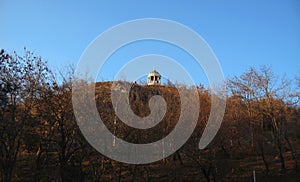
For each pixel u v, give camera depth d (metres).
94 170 29.91
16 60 26.17
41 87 27.22
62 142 27.12
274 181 34.53
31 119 26.33
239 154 41.94
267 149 43.25
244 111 41.81
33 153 31.61
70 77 28.52
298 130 41.84
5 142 26.42
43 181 28.75
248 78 41.53
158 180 34.44
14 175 28.48
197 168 37.50
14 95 25.48
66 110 27.70
